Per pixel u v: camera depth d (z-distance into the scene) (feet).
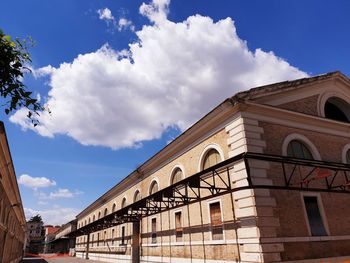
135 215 68.74
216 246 43.24
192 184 42.57
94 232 126.00
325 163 44.45
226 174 43.37
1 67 11.28
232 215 40.81
